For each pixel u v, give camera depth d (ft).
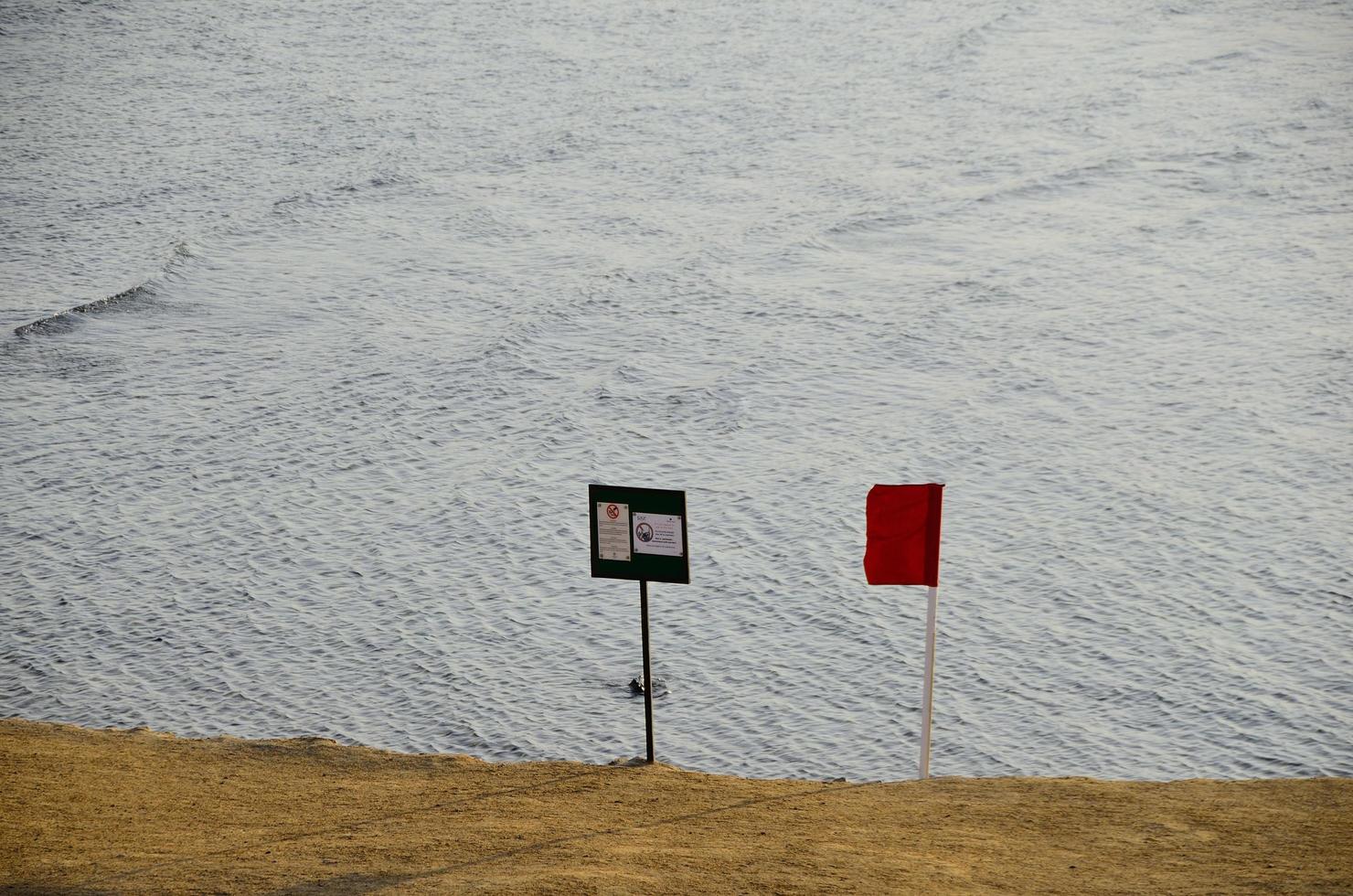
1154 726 177.88
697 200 469.57
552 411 308.19
